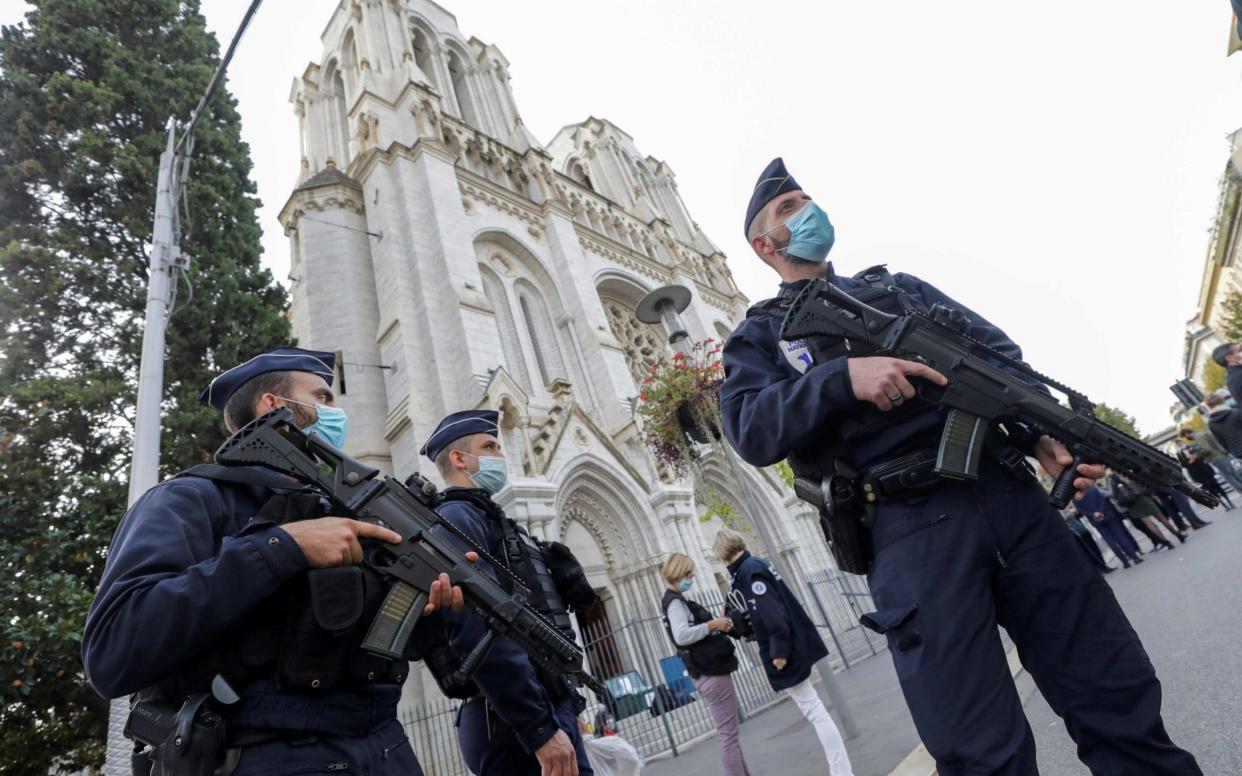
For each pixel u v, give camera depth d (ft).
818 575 68.18
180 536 6.51
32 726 35.01
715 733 39.73
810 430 8.14
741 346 10.31
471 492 13.03
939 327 8.39
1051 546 7.88
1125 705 7.39
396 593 7.32
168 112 52.70
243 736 5.99
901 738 20.18
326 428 9.46
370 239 72.69
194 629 5.58
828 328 8.63
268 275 55.62
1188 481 8.09
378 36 91.20
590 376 77.97
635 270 103.45
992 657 7.08
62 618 29.99
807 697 17.85
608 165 127.75
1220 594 24.73
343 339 66.39
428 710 43.80
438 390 58.70
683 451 41.47
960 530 7.65
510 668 10.24
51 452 40.11
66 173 46.09
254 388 9.23
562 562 14.33
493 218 81.10
